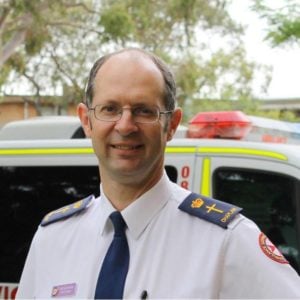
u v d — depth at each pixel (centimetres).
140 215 199
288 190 335
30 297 219
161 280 191
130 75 193
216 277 188
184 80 1764
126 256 197
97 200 218
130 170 194
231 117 380
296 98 1939
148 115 194
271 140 398
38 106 1969
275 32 674
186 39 1673
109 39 1594
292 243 330
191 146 357
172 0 1574
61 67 1794
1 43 1606
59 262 209
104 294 194
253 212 342
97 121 197
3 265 372
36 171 377
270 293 187
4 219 379
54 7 1516
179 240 195
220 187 348
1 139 441
